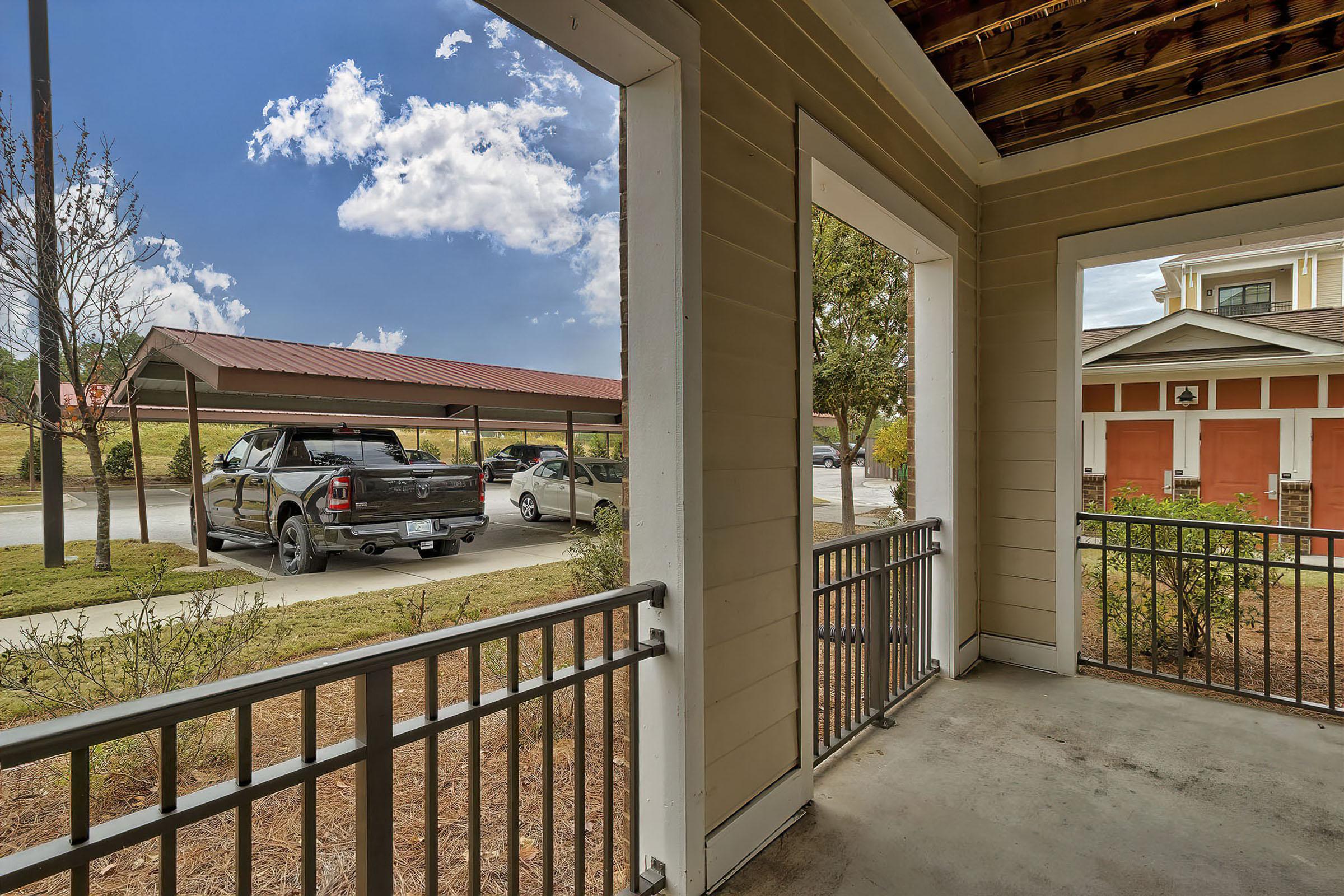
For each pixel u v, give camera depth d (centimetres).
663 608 184
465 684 370
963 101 330
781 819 225
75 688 281
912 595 346
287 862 207
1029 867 205
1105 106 340
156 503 1398
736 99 205
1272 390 890
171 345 671
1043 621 388
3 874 75
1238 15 273
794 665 237
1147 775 262
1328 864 206
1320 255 1290
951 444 366
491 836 224
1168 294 1512
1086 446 1021
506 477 2009
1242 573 390
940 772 265
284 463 691
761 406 217
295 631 432
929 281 374
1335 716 312
